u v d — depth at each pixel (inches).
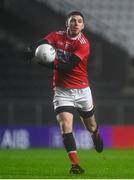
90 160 1540.4
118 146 2498.8
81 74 1106.1
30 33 3321.9
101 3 3570.4
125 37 3366.1
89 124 1182.9
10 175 1073.5
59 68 1069.1
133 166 1320.1
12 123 2709.2
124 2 3597.4
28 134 2496.3
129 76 3225.9
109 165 1352.1
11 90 3110.2
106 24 3444.9
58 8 3383.4
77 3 3499.0
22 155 1856.5
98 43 3267.7
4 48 3257.9
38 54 1062.4
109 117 2743.6
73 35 1077.1
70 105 1097.4
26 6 3353.8
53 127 2507.4
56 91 1104.8
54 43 1091.9
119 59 3248.0
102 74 3198.8
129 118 2753.4
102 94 3065.9
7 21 3339.1
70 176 1043.9
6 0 3356.3
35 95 3093.0
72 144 1071.6
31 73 3164.4
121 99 3061.0
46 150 2245.3
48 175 1072.8
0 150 2256.4
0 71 3174.2
